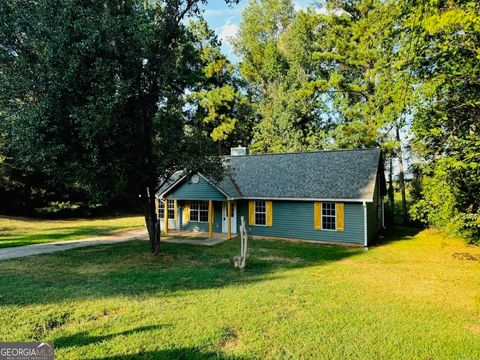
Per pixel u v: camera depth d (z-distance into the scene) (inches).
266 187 712.4
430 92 366.0
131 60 416.2
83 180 414.3
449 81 366.9
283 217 677.9
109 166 413.1
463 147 366.6
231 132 1349.7
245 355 192.4
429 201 426.9
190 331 223.3
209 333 219.9
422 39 355.3
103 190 426.0
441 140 395.9
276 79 1291.8
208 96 1290.6
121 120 400.8
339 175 666.8
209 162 490.9
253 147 1231.5
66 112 388.2
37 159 387.5
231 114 1395.2
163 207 834.2
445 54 359.3
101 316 251.8
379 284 341.4
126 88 382.9
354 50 930.1
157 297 297.1
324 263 445.7
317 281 352.2
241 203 729.6
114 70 410.9
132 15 422.9
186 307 269.6
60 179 432.1
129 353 193.0
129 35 405.7
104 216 1232.2
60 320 242.2
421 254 509.4
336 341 210.8
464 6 319.3
